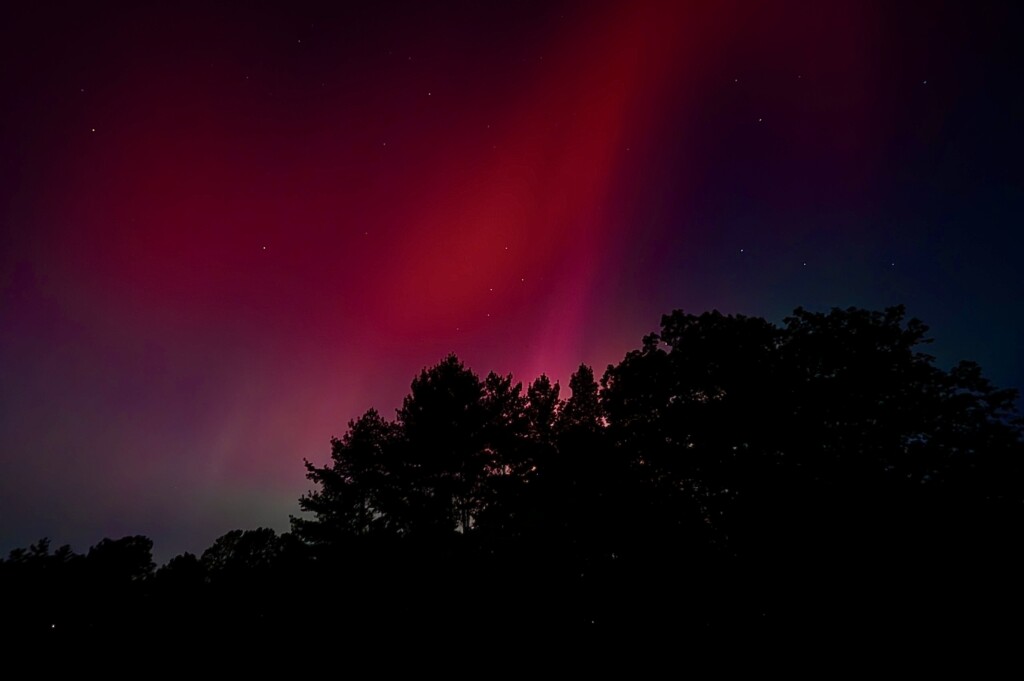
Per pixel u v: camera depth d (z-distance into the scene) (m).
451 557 14.04
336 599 13.73
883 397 11.39
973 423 10.71
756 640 10.06
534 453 16.34
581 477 13.62
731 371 12.59
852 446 10.99
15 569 13.94
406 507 16.66
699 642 10.62
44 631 12.69
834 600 9.52
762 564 10.41
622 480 12.92
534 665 11.19
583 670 10.85
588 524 12.84
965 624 8.60
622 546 12.23
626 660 10.87
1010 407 10.73
